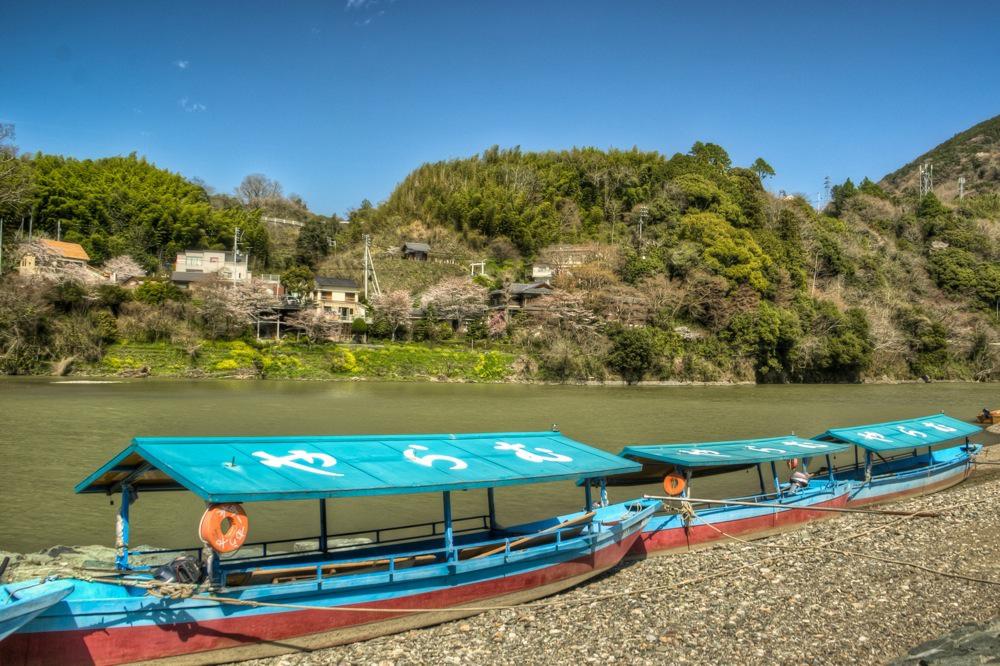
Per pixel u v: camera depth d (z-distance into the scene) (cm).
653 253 11475
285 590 1254
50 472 2809
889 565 1861
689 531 2028
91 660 1110
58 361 6944
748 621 1475
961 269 13138
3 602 1055
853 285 12669
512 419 4919
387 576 1348
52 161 12306
